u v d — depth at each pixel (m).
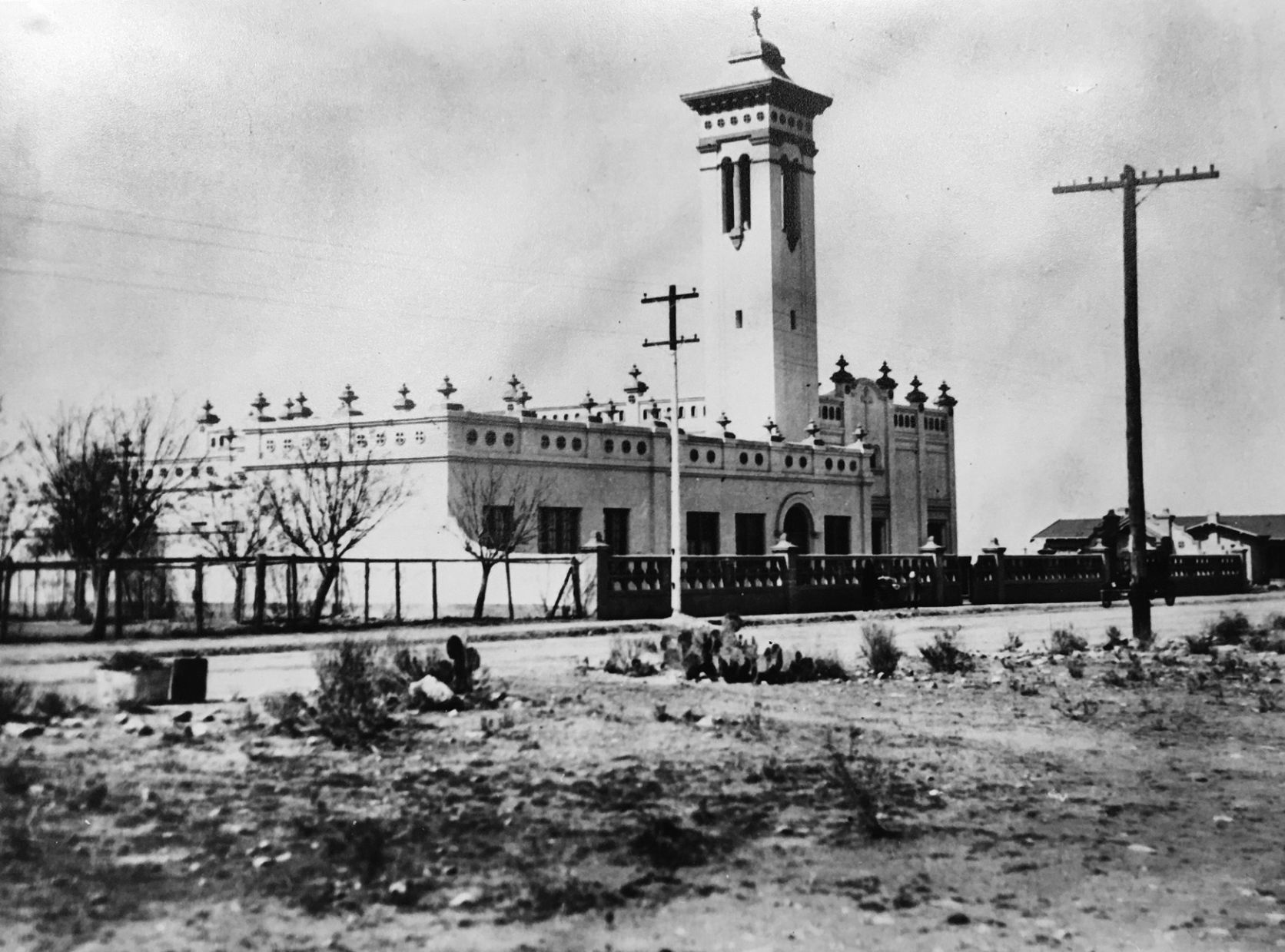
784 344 59.53
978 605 44.91
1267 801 11.57
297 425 39.41
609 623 31.88
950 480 63.41
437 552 36.75
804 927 7.85
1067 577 51.22
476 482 37.59
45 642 25.31
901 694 18.44
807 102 60.53
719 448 46.97
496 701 15.92
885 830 10.07
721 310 60.09
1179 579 55.28
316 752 12.33
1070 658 23.67
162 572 33.38
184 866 8.52
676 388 34.50
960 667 21.59
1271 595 56.59
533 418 39.66
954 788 11.88
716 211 60.28
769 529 49.34
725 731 14.27
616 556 36.88
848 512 53.91
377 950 7.21
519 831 9.72
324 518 35.62
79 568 27.05
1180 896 8.64
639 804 10.61
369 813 10.00
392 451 37.75
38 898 7.80
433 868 8.68
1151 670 21.73
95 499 30.86
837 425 57.66
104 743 12.28
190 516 39.84
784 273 59.66
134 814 9.67
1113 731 15.31
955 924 7.96
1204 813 11.07
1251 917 8.20
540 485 39.81
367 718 13.23
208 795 10.36
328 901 7.96
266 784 10.80
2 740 12.18
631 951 7.35
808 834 9.99
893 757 13.21
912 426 61.34
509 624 31.58
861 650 22.61
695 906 8.20
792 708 16.69
